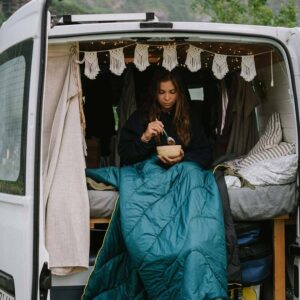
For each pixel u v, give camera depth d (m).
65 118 3.93
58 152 3.85
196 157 4.27
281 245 3.97
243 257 4.00
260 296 4.21
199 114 5.12
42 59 3.17
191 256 3.53
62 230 3.75
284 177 3.92
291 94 3.82
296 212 3.88
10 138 3.60
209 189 3.83
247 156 4.46
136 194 3.81
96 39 3.75
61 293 3.82
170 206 3.76
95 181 4.05
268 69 4.56
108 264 3.83
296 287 3.77
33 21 3.26
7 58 3.77
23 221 3.24
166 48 4.03
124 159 4.33
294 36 3.83
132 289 3.79
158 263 3.58
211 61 4.65
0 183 3.76
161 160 4.14
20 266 3.22
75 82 3.95
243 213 3.89
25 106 3.26
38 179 3.14
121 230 3.78
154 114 4.37
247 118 4.86
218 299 3.53
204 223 3.66
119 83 5.18
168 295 3.58
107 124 5.26
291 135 4.27
